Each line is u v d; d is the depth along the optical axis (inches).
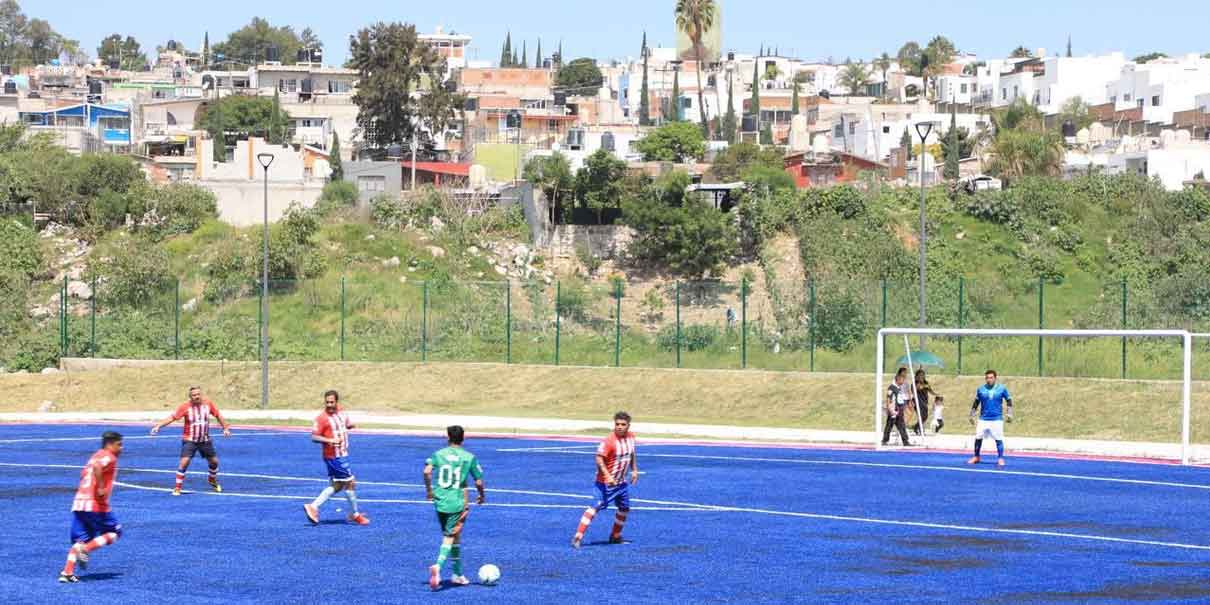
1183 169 4281.5
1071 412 1876.2
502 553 876.6
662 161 4471.0
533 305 2930.6
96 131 5162.4
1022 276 3051.2
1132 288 2974.9
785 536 951.0
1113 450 1533.0
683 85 7706.7
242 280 2955.2
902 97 7509.8
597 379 2316.7
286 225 3102.9
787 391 2149.4
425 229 3385.8
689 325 2847.0
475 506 1099.9
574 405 2239.2
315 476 1317.7
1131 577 799.1
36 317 2795.3
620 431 900.6
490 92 6988.2
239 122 5497.1
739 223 3257.9
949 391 2020.2
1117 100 6240.2
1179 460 1464.1
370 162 4168.3
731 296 3038.9
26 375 2423.7
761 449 1596.9
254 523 1008.2
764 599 735.7
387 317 2829.7
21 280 2947.8
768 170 3575.3
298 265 3009.4
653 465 1413.6
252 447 1601.9
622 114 6939.0
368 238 3230.8
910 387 1722.4
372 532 964.6
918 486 1232.8
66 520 1023.0
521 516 1044.5
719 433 1753.2
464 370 2400.3
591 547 901.2
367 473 1341.0
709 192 3484.3
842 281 2842.0
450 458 751.1
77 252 3206.2
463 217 3412.9
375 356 2640.3
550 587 764.6
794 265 3115.2
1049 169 3880.4
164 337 2669.8
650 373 2298.2
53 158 3619.6
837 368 2422.5
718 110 6825.8
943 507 1096.8
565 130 5944.9
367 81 4896.7
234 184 3582.7
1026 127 5113.2
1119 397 1892.2
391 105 4911.4
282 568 819.4
